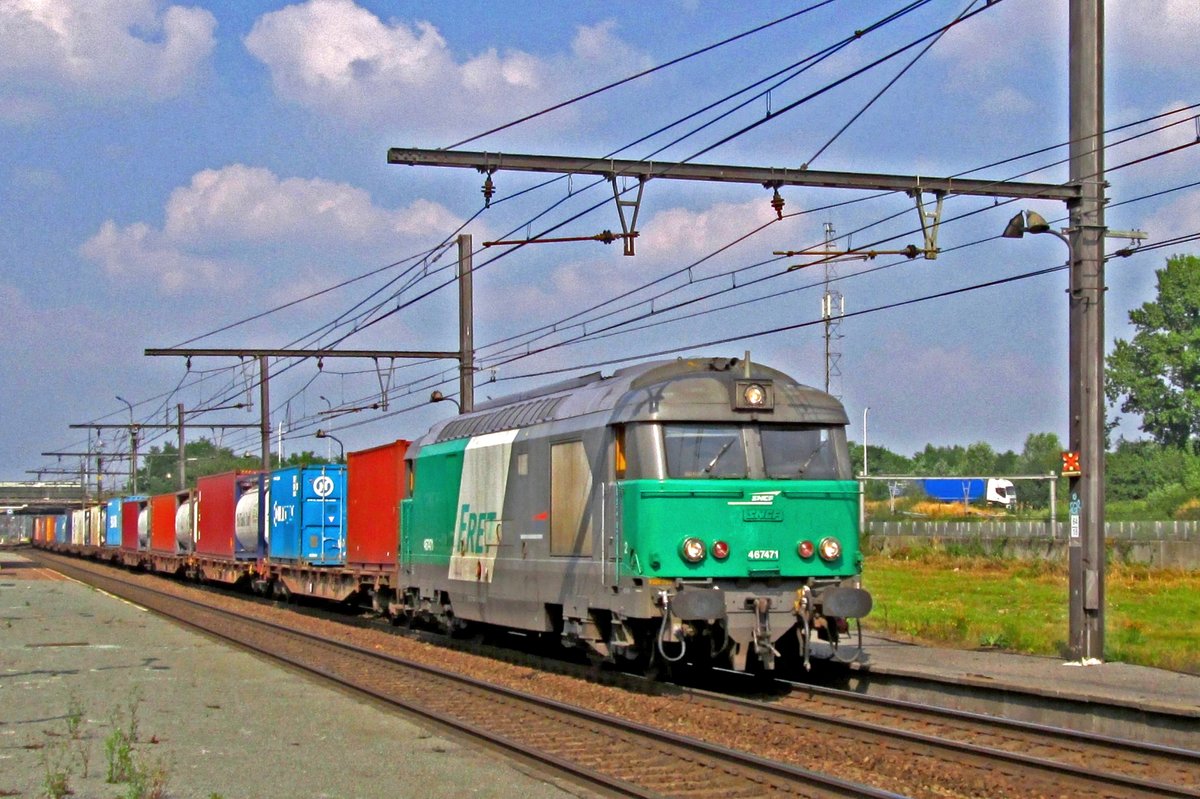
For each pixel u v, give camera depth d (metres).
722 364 16.47
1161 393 82.88
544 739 12.90
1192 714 11.98
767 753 12.31
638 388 16.09
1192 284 81.88
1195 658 17.08
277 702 15.35
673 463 15.29
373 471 28.11
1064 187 17.16
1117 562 43.62
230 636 23.89
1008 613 26.88
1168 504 75.56
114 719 14.02
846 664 16.72
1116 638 21.02
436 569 22.47
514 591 18.81
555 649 22.06
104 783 10.69
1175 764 10.82
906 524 69.56
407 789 10.42
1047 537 48.19
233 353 33.84
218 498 42.12
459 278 30.00
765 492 15.51
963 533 64.19
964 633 20.38
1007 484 93.38
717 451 15.51
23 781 10.72
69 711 14.59
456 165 15.39
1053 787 10.23
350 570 29.69
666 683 16.23
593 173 15.74
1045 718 13.63
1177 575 40.50
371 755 11.88
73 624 27.25
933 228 16.61
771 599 15.23
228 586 45.72
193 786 10.57
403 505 24.67
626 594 15.41
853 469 16.23
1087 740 11.62
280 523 34.34
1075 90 17.31
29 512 138.25
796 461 15.84
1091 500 17.08
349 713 14.48
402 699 15.13
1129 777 9.94
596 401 16.84
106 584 45.38
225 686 16.84
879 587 36.59
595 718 13.60
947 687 14.88
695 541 15.09
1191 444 83.75
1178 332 82.69
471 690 16.56
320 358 32.91
